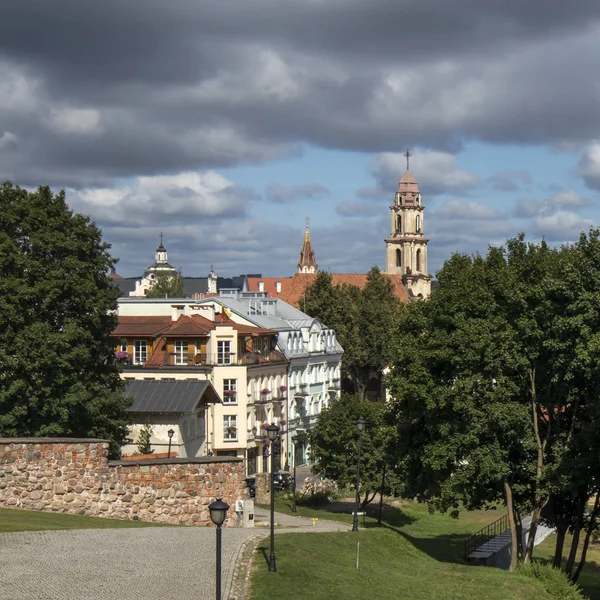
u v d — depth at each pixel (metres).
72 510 43.59
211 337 103.50
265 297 139.88
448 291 57.91
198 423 89.25
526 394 56.41
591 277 52.19
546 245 60.69
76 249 65.44
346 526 62.03
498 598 39.91
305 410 127.50
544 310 54.69
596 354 49.38
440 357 55.44
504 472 53.28
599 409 50.50
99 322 65.44
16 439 43.22
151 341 104.94
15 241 64.56
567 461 52.06
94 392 64.94
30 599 27.55
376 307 158.12
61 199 67.25
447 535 76.62
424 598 36.41
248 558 35.66
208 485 46.34
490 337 54.22
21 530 36.56
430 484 60.16
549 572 47.41
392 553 46.34
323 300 159.38
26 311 62.03
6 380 60.72
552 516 59.47
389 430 60.66
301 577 33.88
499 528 74.69
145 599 28.66
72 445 43.78
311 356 130.88
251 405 107.00
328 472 84.62
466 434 54.50
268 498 84.88
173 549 35.44
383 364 156.75
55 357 61.31
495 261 60.91
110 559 32.91
